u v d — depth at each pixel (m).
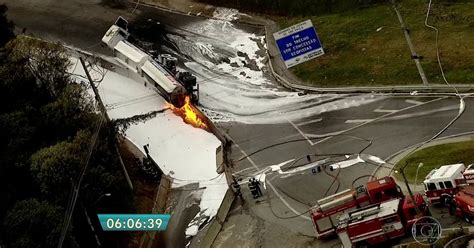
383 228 46.78
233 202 59.62
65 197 51.72
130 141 69.38
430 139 59.56
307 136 66.25
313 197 56.88
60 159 52.38
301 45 68.94
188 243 55.97
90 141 55.72
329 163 60.94
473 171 47.38
